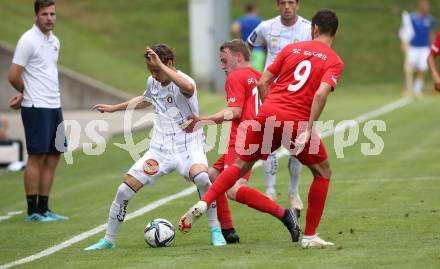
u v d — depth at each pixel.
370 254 20.97
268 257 21.05
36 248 23.97
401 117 54.94
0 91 65.00
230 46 23.84
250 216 27.53
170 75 22.36
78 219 28.53
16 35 75.25
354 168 37.16
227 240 23.56
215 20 74.00
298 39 29.75
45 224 27.94
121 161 43.06
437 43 33.91
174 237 23.72
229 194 22.88
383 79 81.69
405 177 34.12
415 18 67.75
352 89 77.69
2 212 30.84
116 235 25.20
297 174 28.19
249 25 62.56
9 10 84.19
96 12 94.12
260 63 61.41
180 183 34.97
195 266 20.22
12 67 28.84
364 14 93.81
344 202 29.22
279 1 29.50
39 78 29.03
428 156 39.62
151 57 22.33
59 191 34.97
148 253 22.25
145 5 96.50
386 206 28.09
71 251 23.27
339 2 95.81
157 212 28.81
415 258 20.33
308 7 92.88
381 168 36.81
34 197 28.81
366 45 87.94
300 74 21.70
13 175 40.03
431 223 24.98
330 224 25.50
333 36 22.12
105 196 32.94
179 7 95.88
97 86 66.19
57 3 95.31
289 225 22.92
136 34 89.62
